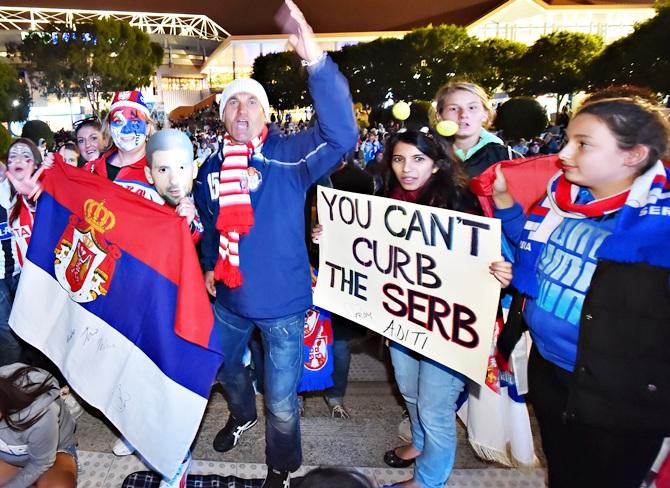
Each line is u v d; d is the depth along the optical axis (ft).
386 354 12.23
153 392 6.70
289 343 6.85
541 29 156.66
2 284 9.05
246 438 8.75
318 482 3.05
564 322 4.64
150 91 194.18
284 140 6.63
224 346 7.41
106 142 9.05
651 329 4.13
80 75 109.81
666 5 79.10
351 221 7.03
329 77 5.78
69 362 7.51
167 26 217.56
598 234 4.39
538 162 5.89
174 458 6.55
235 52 201.98
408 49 114.52
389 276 6.70
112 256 6.96
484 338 5.81
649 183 4.13
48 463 6.42
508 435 7.25
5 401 5.97
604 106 4.14
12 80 99.81
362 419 9.33
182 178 6.75
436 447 6.75
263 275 6.56
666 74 79.71
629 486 4.72
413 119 6.34
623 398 4.30
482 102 8.77
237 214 6.31
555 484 5.25
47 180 7.78
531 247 5.09
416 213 6.19
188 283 6.29
